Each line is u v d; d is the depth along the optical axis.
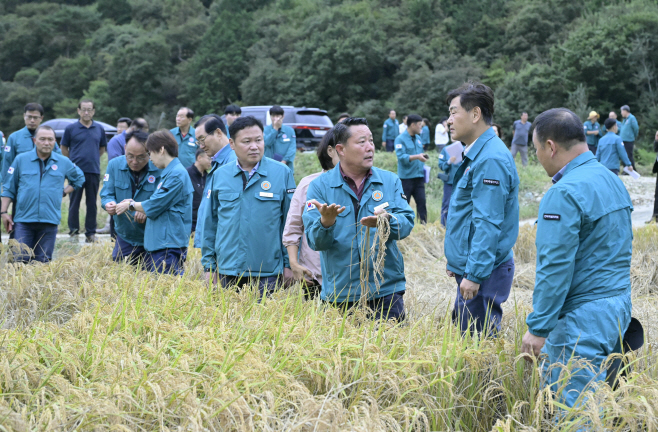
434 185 17.52
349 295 4.13
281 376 2.85
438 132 18.44
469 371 3.28
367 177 4.19
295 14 66.38
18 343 3.20
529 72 41.91
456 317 4.19
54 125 25.44
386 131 20.66
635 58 37.66
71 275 5.43
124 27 83.12
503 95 42.53
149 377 2.79
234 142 4.96
